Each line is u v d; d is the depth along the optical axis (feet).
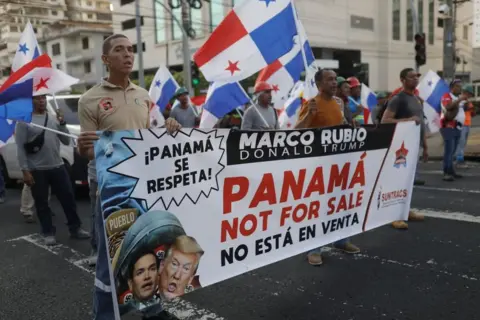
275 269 14.40
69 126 24.43
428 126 29.63
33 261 16.31
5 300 12.97
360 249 15.90
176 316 11.48
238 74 15.24
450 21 53.52
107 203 8.59
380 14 137.18
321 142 12.11
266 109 22.06
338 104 15.12
